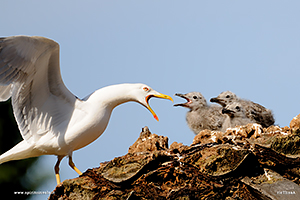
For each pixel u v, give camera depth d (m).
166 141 12.20
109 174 10.62
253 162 10.76
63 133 12.88
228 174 10.52
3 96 13.10
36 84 12.94
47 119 13.09
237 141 11.02
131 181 10.52
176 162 10.56
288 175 10.89
